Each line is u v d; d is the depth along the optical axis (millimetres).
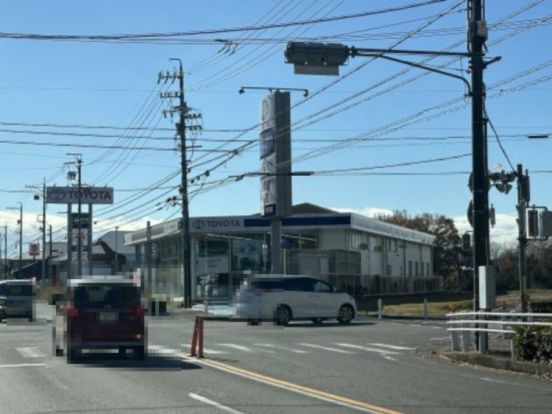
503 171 21125
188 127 50344
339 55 18547
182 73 50438
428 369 16172
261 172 44312
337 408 10961
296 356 18844
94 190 91812
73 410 10805
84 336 17391
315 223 54562
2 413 10578
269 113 44344
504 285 80562
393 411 10711
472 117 20016
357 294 56250
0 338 24891
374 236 63938
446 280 89625
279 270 43781
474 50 19844
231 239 57469
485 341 17859
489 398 11984
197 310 45594
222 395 12195
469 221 20594
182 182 49531
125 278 18047
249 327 30828
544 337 15617
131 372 15312
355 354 19516
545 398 12008
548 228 20469
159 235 64562
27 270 122938
